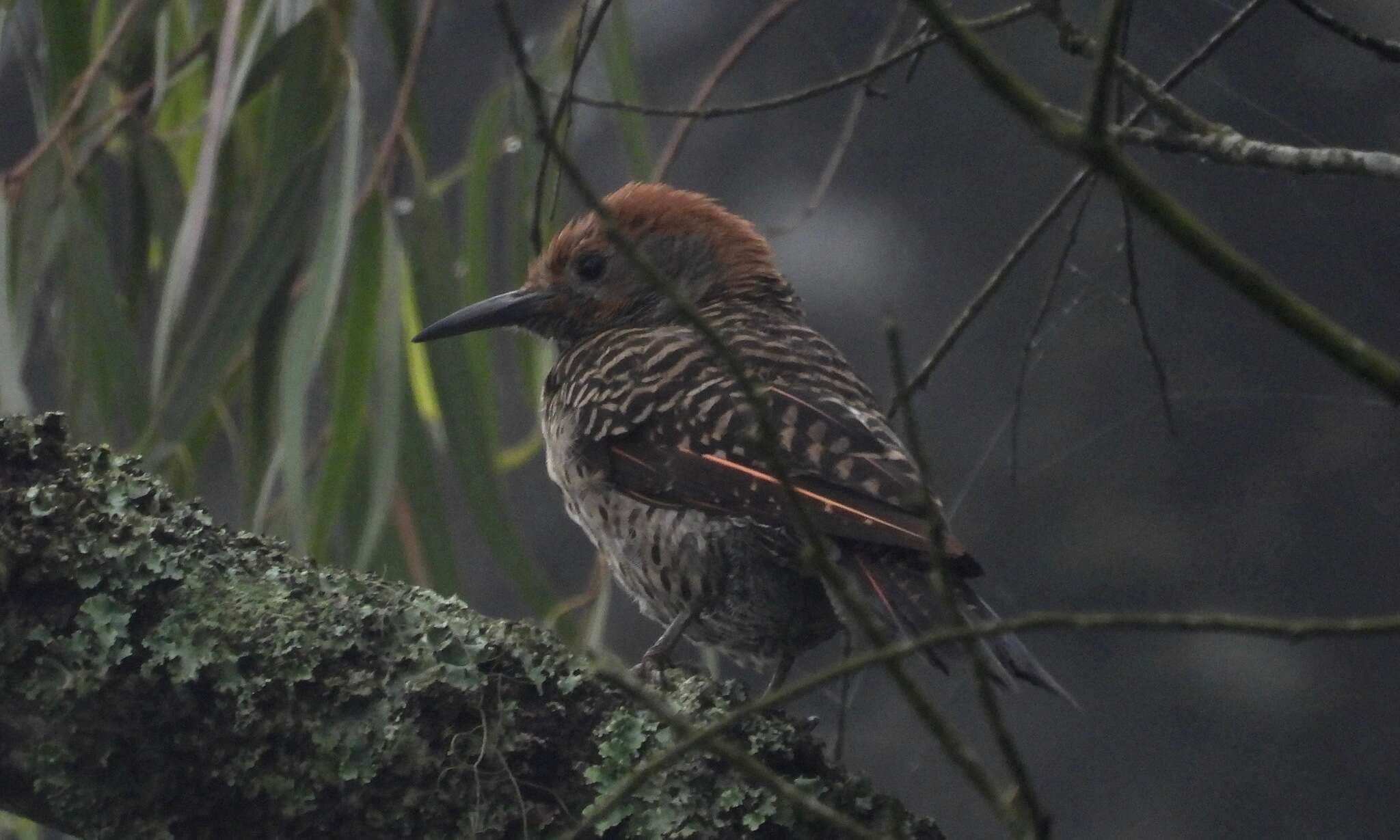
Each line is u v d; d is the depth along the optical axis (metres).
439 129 18.06
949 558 6.39
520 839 5.28
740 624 7.41
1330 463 15.77
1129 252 7.15
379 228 9.32
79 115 9.70
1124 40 6.09
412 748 5.32
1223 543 15.93
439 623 5.49
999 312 16.58
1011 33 15.24
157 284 11.00
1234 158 5.42
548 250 9.20
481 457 9.37
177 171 10.06
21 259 9.34
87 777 5.31
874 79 7.39
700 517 7.27
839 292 17.16
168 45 10.16
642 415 7.55
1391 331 15.18
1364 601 15.59
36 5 11.34
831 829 5.33
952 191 16.95
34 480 5.51
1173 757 15.76
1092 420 16.23
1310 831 15.38
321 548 9.23
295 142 9.30
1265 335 15.76
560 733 5.42
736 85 17.58
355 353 9.33
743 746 5.46
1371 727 15.41
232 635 5.38
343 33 9.38
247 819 5.33
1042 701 16.14
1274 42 14.00
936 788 16.09
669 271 9.00
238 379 10.01
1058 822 15.84
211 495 14.42
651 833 5.29
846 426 7.16
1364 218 15.05
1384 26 13.82
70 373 9.62
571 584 17.81
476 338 9.91
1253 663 15.77
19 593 5.36
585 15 6.84
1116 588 16.03
